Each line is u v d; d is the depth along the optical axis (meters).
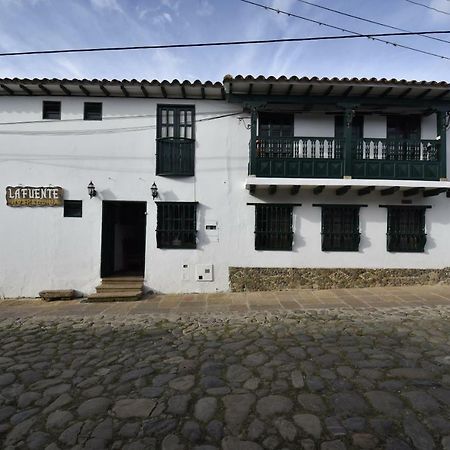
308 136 8.13
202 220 8.04
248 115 8.10
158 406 2.87
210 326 5.32
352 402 2.85
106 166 7.92
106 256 8.18
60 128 7.87
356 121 8.30
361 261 8.12
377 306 6.39
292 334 4.80
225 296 7.58
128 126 7.96
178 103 8.03
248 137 8.12
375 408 2.75
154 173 7.99
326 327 5.11
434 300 6.76
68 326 5.44
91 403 2.95
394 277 8.14
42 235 7.81
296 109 8.05
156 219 7.98
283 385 3.20
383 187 7.52
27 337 4.89
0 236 7.75
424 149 7.84
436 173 7.71
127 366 3.77
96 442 2.39
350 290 7.83
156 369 3.66
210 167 8.07
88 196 7.88
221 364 3.76
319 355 3.96
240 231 8.08
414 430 2.45
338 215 8.22
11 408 2.89
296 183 7.30
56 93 7.77
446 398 2.89
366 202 8.16
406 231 8.24
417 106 7.61
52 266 7.82
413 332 4.77
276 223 8.13
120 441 2.41
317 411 2.73
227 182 8.08
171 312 6.27
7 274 7.74
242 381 3.31
